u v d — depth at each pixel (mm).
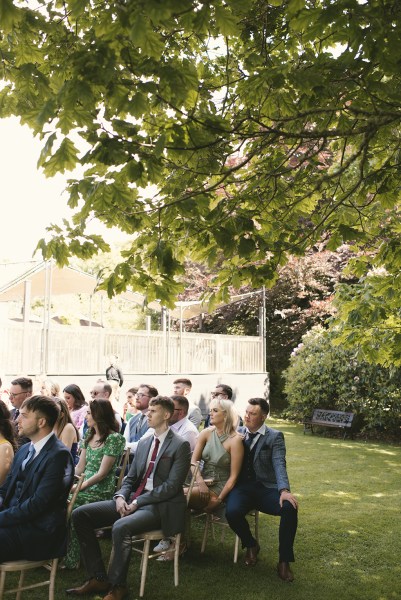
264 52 4441
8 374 14008
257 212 4211
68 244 4070
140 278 4285
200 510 5906
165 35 4027
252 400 5777
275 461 5539
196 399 19125
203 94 4281
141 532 4758
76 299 39188
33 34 3406
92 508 4906
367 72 3486
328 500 8164
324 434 16344
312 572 5328
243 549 5977
